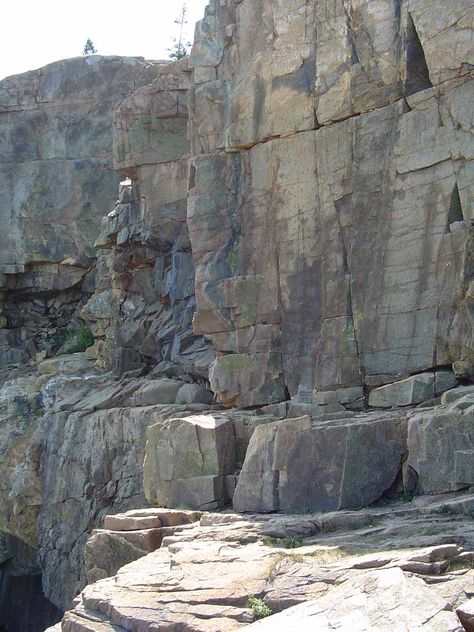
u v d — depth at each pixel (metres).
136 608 9.28
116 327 27.89
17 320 36.47
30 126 35.91
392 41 16.88
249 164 19.22
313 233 17.92
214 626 8.53
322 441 14.05
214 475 15.83
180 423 16.36
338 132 17.58
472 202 15.43
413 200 16.30
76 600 10.25
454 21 15.80
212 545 11.38
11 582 26.56
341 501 13.64
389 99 16.89
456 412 12.95
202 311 19.28
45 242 35.41
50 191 35.50
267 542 11.55
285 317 18.23
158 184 25.38
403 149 16.47
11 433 26.91
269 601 8.80
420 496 13.11
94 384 26.38
